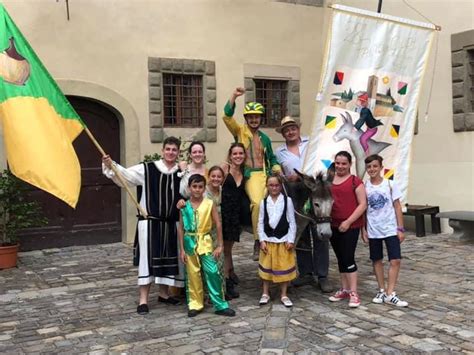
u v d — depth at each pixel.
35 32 8.18
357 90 5.63
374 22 5.60
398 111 5.86
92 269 7.14
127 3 8.80
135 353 4.14
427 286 5.84
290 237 5.23
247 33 9.81
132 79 8.87
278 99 10.32
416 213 8.87
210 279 5.06
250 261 7.38
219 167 5.41
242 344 4.28
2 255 7.21
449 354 3.98
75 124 4.93
